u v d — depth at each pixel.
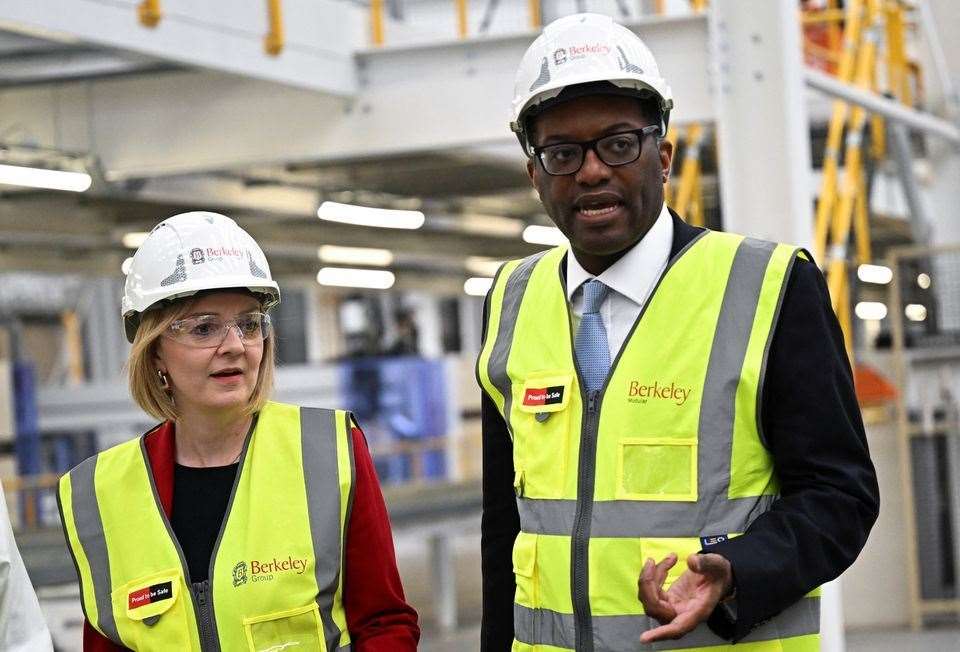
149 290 2.60
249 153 7.12
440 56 6.78
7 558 2.58
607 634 2.38
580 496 2.43
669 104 2.42
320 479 2.63
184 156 7.27
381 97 6.87
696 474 2.36
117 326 20.48
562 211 2.40
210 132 7.20
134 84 7.34
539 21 7.27
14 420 13.34
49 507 10.27
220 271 2.58
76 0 5.24
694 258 2.46
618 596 2.37
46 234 9.98
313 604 2.58
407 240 12.95
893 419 8.77
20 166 6.98
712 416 2.36
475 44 6.71
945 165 10.35
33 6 5.07
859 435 2.33
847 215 7.38
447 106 6.76
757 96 5.39
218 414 2.62
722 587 2.15
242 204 9.17
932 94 10.02
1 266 11.86
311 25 6.57
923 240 9.79
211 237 2.62
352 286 15.97
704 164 9.58
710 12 5.47
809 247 5.43
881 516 8.77
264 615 2.55
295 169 9.11
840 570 2.27
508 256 14.22
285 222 11.20
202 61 5.85
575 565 2.40
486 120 6.69
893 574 8.76
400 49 6.81
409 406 15.79
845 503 2.26
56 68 6.42
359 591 2.66
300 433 2.68
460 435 16.41
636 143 2.36
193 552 2.61
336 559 2.61
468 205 11.28
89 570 2.66
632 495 2.38
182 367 2.59
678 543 2.35
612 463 2.41
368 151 6.88
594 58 2.33
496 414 2.68
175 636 2.56
